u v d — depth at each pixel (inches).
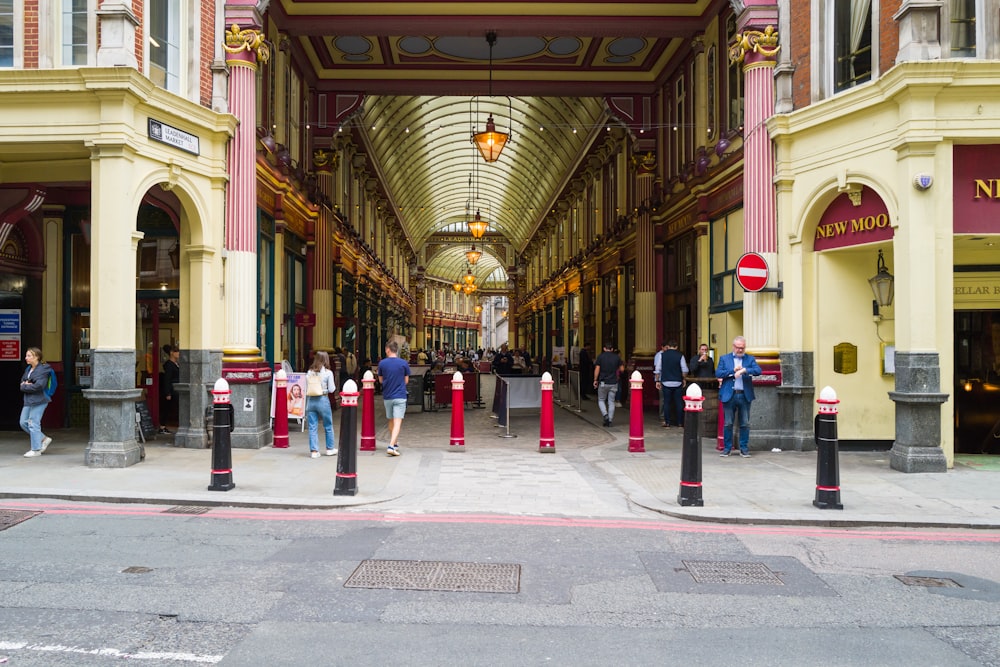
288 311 678.5
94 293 384.2
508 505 304.2
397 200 1627.7
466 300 3646.7
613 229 935.7
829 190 422.0
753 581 209.5
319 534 255.9
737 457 420.2
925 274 367.9
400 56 763.4
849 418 444.5
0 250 502.0
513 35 628.1
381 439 521.7
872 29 402.0
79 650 156.4
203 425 452.8
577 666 152.6
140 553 229.8
